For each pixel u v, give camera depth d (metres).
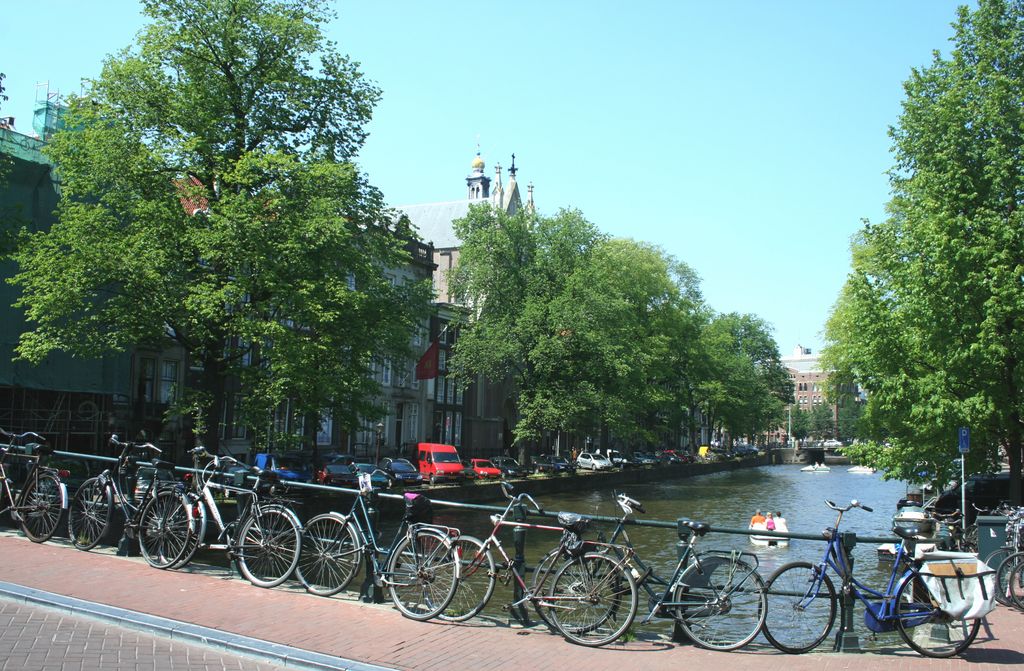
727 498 52.72
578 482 56.38
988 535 12.01
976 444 21.70
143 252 24.11
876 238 24.27
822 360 44.81
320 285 25.36
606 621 8.37
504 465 51.38
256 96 27.00
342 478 34.44
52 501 12.47
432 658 7.45
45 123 37.28
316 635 8.04
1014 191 20.39
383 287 29.81
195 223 25.16
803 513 43.03
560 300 49.66
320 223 24.39
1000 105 20.77
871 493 59.72
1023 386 19.27
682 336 75.94
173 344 28.00
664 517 39.91
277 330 23.80
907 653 8.48
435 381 61.03
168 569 10.78
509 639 8.22
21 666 6.88
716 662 7.71
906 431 22.94
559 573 8.49
